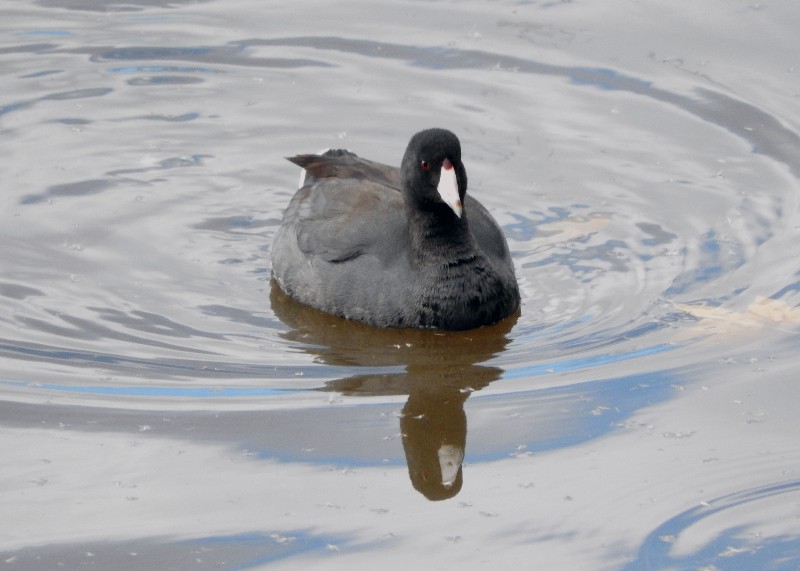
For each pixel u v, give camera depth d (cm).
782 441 973
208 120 1644
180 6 1927
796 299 1209
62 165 1527
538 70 1719
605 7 1864
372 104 1666
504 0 1909
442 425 1016
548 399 1052
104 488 927
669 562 836
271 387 1078
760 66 1691
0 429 1004
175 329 1191
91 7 1922
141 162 1544
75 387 1072
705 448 969
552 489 925
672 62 1712
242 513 897
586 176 1495
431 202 1167
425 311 1189
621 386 1066
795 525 871
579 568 831
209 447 982
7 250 1334
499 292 1196
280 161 1556
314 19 1888
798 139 1534
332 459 967
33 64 1764
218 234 1398
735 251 1320
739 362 1098
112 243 1360
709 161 1509
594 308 1223
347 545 862
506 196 1461
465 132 1593
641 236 1368
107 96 1695
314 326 1211
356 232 1239
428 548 857
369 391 1072
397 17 1878
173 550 854
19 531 876
